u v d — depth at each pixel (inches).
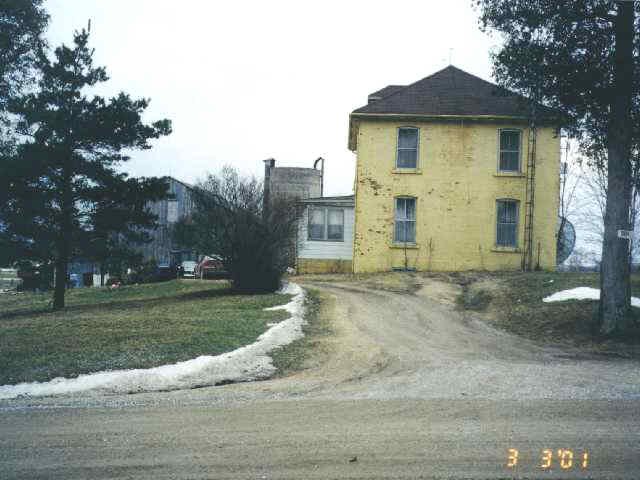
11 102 965.2
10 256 951.6
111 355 473.4
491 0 617.0
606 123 607.8
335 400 346.9
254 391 382.6
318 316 695.1
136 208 1002.7
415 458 238.1
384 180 1111.6
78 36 993.5
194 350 490.3
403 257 1100.5
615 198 585.9
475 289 872.9
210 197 877.2
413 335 601.6
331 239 1247.5
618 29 574.2
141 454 247.9
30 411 333.4
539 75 604.4
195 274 1520.7
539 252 1082.1
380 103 1128.8
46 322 705.0
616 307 578.6
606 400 331.9
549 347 545.6
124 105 997.2
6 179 920.3
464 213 1096.2
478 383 385.4
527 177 1091.3
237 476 221.3
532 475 219.3
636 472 221.8
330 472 224.1
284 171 1882.4
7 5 1050.1
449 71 1187.3
